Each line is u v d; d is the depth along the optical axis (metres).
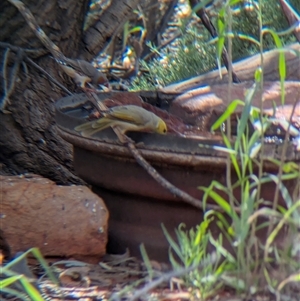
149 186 6.77
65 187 7.23
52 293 6.28
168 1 15.88
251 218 5.50
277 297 5.61
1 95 9.37
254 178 5.96
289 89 7.76
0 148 9.52
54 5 9.46
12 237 6.91
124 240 7.18
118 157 6.86
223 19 6.39
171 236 6.91
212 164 6.45
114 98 7.81
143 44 15.14
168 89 8.69
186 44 14.81
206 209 6.50
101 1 12.48
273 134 6.77
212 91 7.84
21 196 7.04
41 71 8.91
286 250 5.96
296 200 6.07
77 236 6.97
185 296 6.03
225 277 5.98
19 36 9.37
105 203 7.37
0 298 6.14
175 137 6.50
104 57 14.77
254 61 9.25
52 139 9.56
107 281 6.59
